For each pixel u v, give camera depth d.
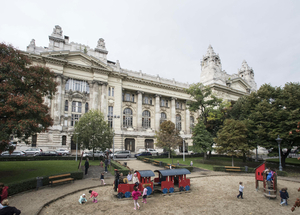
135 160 38.53
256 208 13.13
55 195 14.86
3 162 26.95
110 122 52.06
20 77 18.80
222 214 12.08
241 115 39.41
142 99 61.97
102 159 35.16
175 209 12.79
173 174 16.38
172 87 65.00
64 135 44.44
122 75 55.22
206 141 39.28
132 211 12.34
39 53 45.69
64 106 46.28
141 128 58.03
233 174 25.38
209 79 67.25
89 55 50.72
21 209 12.02
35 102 17.80
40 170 22.28
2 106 16.06
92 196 14.01
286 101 30.25
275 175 15.85
